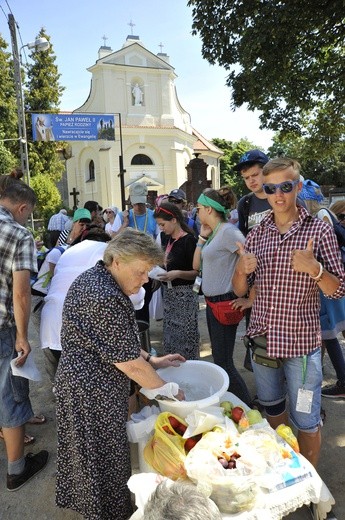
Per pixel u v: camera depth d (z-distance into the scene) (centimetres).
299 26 825
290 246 187
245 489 152
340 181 3369
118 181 2727
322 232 183
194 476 157
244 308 252
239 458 165
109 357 169
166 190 2836
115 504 179
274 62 883
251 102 980
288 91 994
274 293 192
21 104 1309
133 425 198
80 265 271
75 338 171
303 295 187
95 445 173
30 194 234
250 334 205
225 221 273
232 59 952
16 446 233
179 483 107
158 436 184
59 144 3016
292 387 197
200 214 275
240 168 305
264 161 299
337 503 212
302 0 779
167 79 2802
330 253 181
